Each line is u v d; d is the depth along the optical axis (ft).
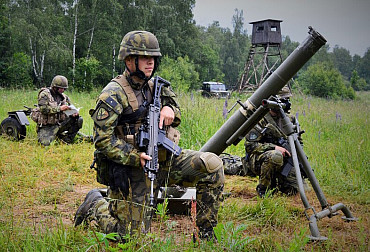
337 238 13.20
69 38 124.36
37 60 124.06
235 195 19.08
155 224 14.26
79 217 12.93
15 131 30.19
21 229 12.40
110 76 132.26
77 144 29.84
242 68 264.93
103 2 129.90
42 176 21.06
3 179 19.49
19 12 118.21
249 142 18.83
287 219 14.96
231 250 10.87
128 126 11.82
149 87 12.28
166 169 12.16
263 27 113.29
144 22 140.56
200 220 12.14
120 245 10.17
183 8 177.17
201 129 29.17
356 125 39.47
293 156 14.14
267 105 14.30
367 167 23.16
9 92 74.79
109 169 11.98
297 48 15.12
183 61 153.07
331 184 20.63
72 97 73.00
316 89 146.41
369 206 17.66
